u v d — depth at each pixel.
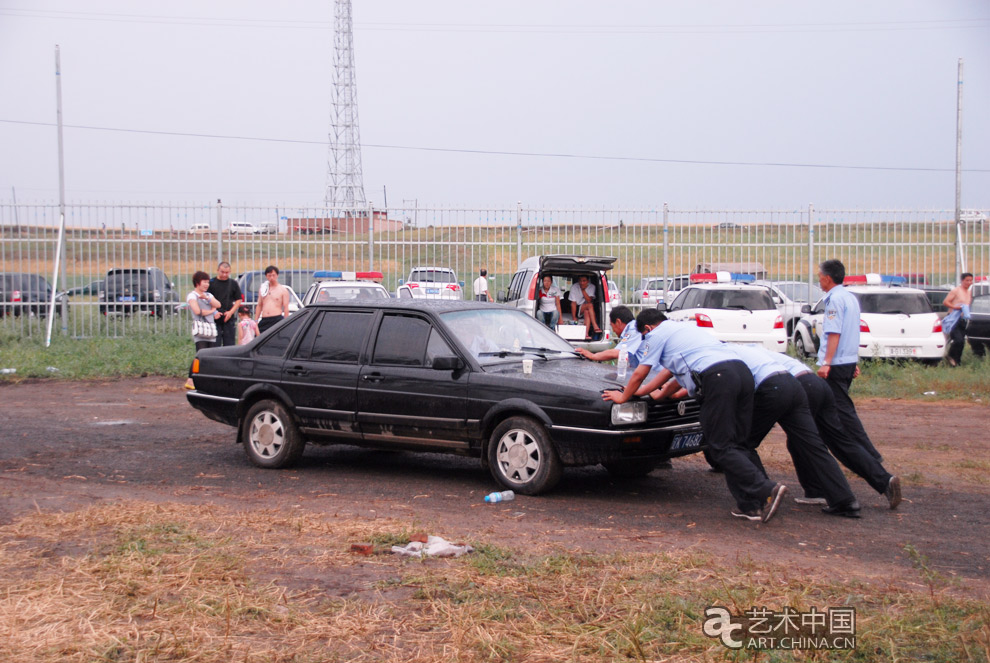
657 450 7.08
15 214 18.73
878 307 16.17
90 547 5.61
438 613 4.53
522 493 7.24
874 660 4.03
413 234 19.77
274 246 19.59
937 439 10.21
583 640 4.20
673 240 19.98
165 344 17.88
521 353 7.95
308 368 8.13
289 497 7.19
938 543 6.04
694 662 3.99
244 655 4.04
